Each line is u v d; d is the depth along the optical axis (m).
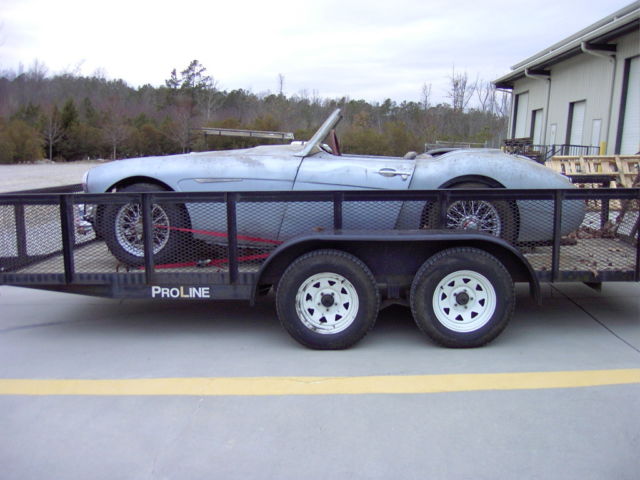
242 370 3.65
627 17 13.19
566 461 2.57
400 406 3.11
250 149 5.05
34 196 4.05
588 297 5.29
